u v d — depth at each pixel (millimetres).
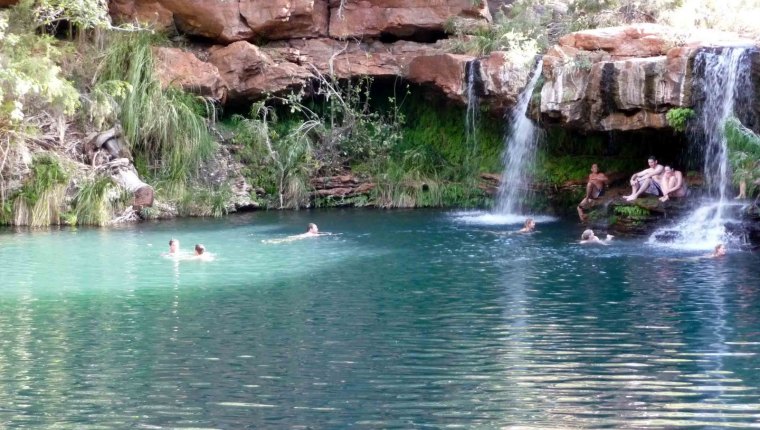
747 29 22344
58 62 23672
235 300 13000
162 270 15422
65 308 12508
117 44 23922
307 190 25094
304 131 25891
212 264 15969
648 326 11211
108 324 11562
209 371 9445
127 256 16812
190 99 24281
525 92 22656
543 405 8266
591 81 20031
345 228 20516
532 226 19766
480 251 17156
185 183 23578
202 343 10594
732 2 23266
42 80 20516
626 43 20578
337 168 25828
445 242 18297
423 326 11359
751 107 18312
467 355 9992
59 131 22641
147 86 23734
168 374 9344
